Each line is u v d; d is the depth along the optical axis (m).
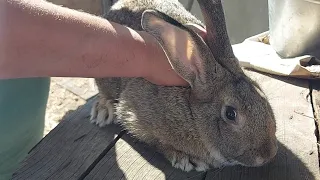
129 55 0.43
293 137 0.49
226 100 0.48
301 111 0.52
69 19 0.39
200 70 0.49
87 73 0.41
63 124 0.51
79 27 0.39
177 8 0.57
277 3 0.60
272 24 0.62
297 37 0.59
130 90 0.52
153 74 0.46
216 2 0.48
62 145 0.48
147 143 0.50
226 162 0.49
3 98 0.61
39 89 0.65
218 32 0.49
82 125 0.50
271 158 0.46
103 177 0.44
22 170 0.45
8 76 0.38
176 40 0.46
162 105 0.51
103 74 0.42
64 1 0.96
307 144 0.48
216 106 0.49
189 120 0.50
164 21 0.44
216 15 0.49
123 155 0.47
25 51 0.37
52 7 0.38
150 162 0.47
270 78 0.58
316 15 0.57
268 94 0.55
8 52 0.37
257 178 0.45
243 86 0.48
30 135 0.68
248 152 0.47
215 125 0.49
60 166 0.45
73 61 0.40
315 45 0.59
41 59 0.38
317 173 0.45
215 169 0.47
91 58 0.40
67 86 0.97
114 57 0.42
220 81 0.49
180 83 0.49
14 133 0.65
